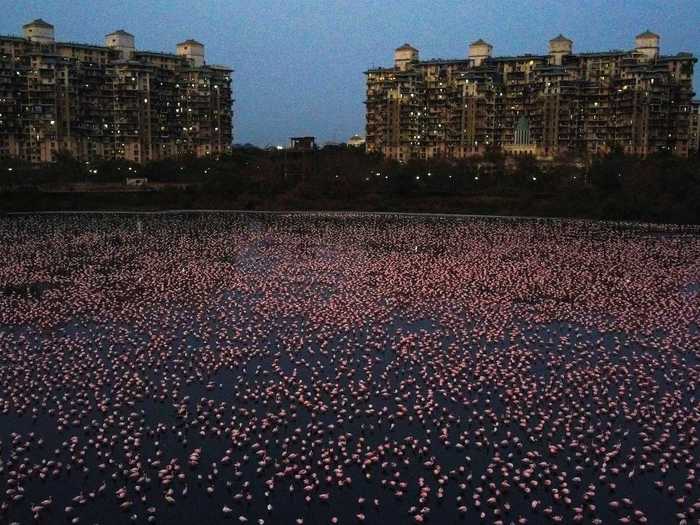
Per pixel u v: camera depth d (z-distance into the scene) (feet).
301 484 108.47
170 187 542.57
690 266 275.59
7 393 140.77
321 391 143.23
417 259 292.20
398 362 160.45
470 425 128.47
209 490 105.50
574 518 98.94
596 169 504.02
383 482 108.88
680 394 139.85
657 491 106.83
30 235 359.05
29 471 110.63
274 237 359.87
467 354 165.58
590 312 203.82
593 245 330.13
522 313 202.18
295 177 566.36
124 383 145.48
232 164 614.34
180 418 130.41
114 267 273.33
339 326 188.03
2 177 519.19
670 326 188.65
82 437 122.83
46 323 190.39
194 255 302.66
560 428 126.62
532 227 399.65
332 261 288.10
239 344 172.55
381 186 535.60
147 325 189.06
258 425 127.85
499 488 107.04
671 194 448.65
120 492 104.88
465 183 535.60
